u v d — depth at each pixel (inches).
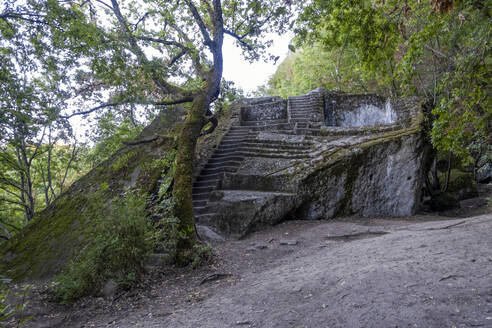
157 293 180.2
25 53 272.1
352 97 625.0
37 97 273.3
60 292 177.8
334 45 332.8
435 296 113.3
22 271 270.4
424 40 202.7
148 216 230.5
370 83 824.3
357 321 106.3
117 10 323.0
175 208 234.7
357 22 286.7
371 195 372.8
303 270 185.2
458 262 146.9
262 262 225.5
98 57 280.5
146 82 342.0
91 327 145.6
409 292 121.0
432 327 94.0
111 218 190.7
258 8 356.5
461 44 468.4
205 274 204.5
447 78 227.5
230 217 316.5
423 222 313.0
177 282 195.2
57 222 322.7
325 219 354.9
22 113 253.3
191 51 371.6
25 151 561.6
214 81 305.7
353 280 145.2
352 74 826.2
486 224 231.0
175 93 327.0
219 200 346.0
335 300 127.6
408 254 176.6
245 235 305.4
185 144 264.7
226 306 147.2
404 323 99.0
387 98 577.6
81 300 176.9
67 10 271.4
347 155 369.4
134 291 182.1
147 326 137.6
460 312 99.3
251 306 141.2
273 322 119.4
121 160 382.6
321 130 473.7
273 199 329.7
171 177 316.5
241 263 225.3
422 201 528.7
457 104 241.8
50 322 153.1
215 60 311.4
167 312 151.9
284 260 223.5
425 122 400.8
